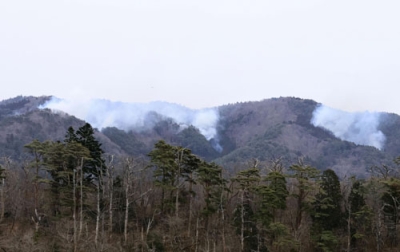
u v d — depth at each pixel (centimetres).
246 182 5009
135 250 4722
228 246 4938
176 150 5553
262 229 5012
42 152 5344
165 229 5441
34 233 4806
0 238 4603
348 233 4950
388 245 5309
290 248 5094
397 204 5300
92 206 5588
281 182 5288
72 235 4712
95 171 5553
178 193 5634
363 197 5628
